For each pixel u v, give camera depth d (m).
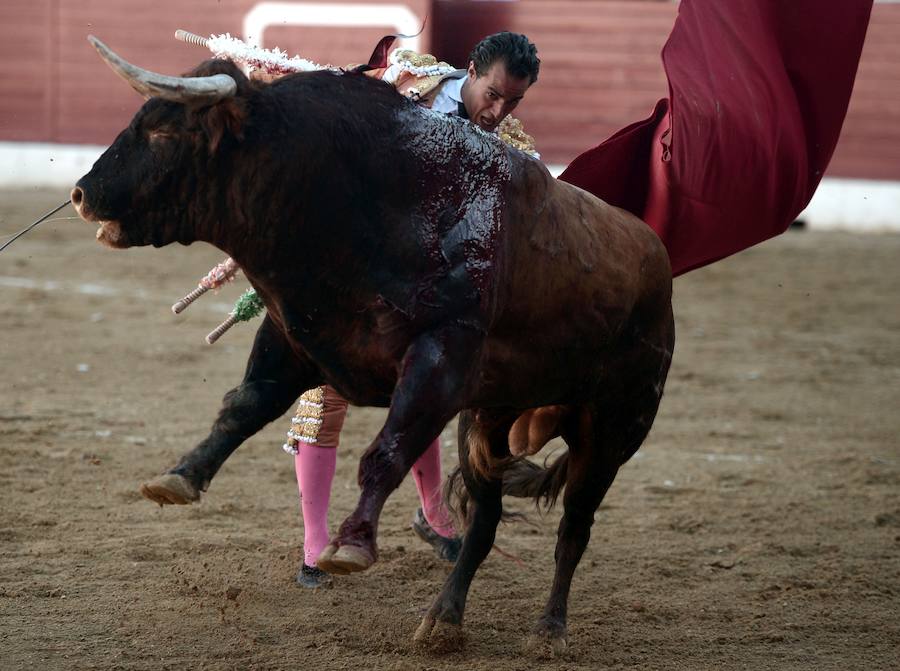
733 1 10.89
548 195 8.63
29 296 26.98
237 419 8.36
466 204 8.05
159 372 20.19
